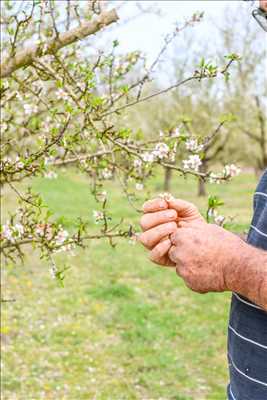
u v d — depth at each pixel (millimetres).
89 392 4477
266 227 1271
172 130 2736
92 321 6148
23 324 5867
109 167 2789
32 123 3066
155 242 1336
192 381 4809
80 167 2920
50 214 2469
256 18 1463
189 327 6098
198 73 2324
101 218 2646
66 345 5414
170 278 8266
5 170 2471
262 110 15938
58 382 4613
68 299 6887
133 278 8234
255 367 1282
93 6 2510
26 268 8188
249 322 1294
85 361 5082
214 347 5602
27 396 4305
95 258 9383
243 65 15500
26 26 2592
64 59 3006
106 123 2551
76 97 2430
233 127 16141
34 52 2543
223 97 16516
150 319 6297
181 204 1413
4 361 4898
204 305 6965
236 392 1338
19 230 2562
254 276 1129
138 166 2732
